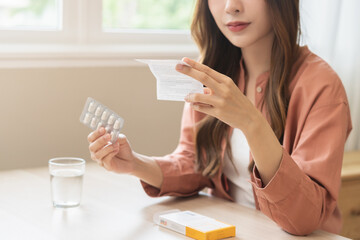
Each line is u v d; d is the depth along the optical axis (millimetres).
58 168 1248
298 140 1305
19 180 1500
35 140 1888
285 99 1367
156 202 1352
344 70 2412
